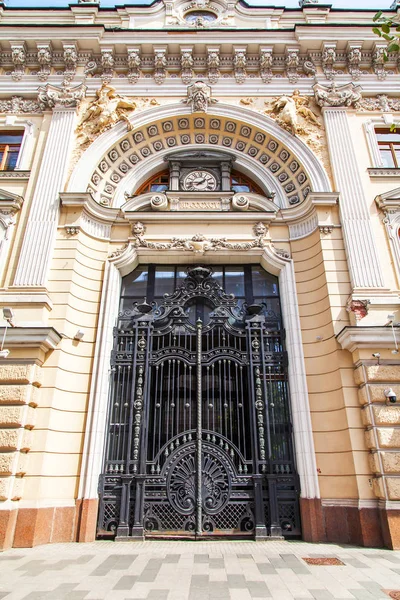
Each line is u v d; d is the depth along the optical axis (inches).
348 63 420.8
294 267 352.2
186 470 293.0
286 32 420.2
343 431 284.7
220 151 413.1
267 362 324.8
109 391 313.6
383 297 307.9
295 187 386.3
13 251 333.1
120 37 418.3
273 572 195.5
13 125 393.4
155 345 337.7
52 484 273.4
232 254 355.9
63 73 415.5
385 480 257.3
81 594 163.8
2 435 262.1
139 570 198.4
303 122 397.4
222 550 242.5
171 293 361.4
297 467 293.3
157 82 413.7
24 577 186.9
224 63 424.5
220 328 337.1
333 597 161.5
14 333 281.9
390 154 393.1
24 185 364.5
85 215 355.6
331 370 303.7
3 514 247.0
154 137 408.2
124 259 350.9
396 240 340.5
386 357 285.3
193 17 460.8
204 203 382.9
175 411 315.6
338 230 344.5
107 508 284.4
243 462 293.0
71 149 377.7
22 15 452.8
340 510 272.1
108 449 299.0
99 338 321.7
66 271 325.7
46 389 286.2
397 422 269.7
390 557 225.5
